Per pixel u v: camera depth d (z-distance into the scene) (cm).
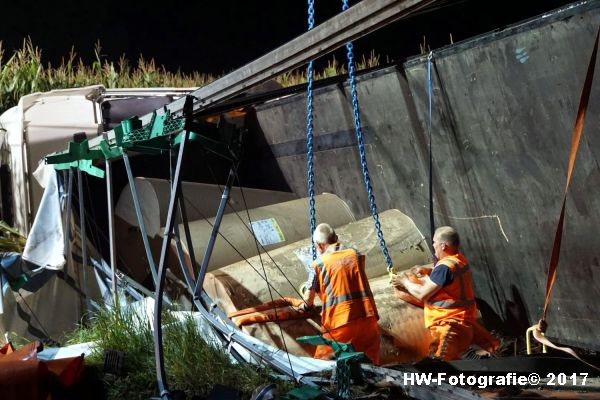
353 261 525
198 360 461
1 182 900
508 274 617
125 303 600
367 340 517
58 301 676
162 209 704
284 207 762
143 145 489
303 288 549
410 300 591
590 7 465
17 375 414
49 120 847
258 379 432
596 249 525
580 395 350
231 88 406
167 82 1405
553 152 535
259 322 530
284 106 847
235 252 670
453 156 630
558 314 574
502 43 542
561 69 503
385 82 675
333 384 402
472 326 538
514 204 587
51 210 676
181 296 643
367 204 765
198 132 438
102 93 885
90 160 607
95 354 511
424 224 697
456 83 598
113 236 598
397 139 690
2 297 629
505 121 565
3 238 769
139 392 446
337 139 778
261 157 921
